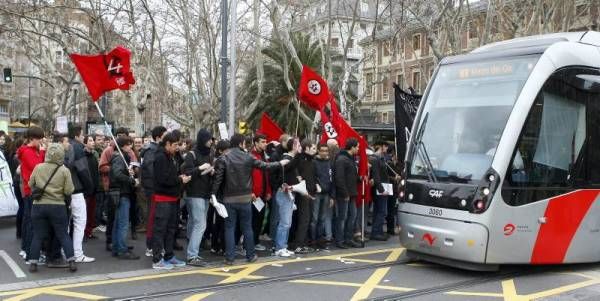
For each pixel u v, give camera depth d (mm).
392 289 7730
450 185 8438
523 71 8539
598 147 9016
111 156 10953
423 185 8836
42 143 9938
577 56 8945
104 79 10500
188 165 8898
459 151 8641
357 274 8625
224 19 16859
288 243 10930
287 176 9883
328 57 19344
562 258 8664
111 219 10039
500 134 8273
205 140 9172
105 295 7250
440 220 8461
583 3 20562
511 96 8445
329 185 10672
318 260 9656
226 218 9125
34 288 7570
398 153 12086
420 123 9422
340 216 10797
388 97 47844
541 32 18594
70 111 35875
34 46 26500
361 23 31672
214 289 7621
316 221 10648
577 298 7207
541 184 8383
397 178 12438
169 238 8875
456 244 8227
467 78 9109
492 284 8031
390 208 12477
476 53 9383
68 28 19531
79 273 8438
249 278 8266
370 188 11844
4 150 12430
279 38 19281
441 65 9695
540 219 8352
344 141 11125
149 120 44125
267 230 11719
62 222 8398
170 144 8625
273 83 30422
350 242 10984
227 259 9172
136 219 11609
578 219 8719
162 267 8758
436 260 8797
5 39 38219
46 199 8258
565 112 8672
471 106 8820
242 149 9297
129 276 8297
